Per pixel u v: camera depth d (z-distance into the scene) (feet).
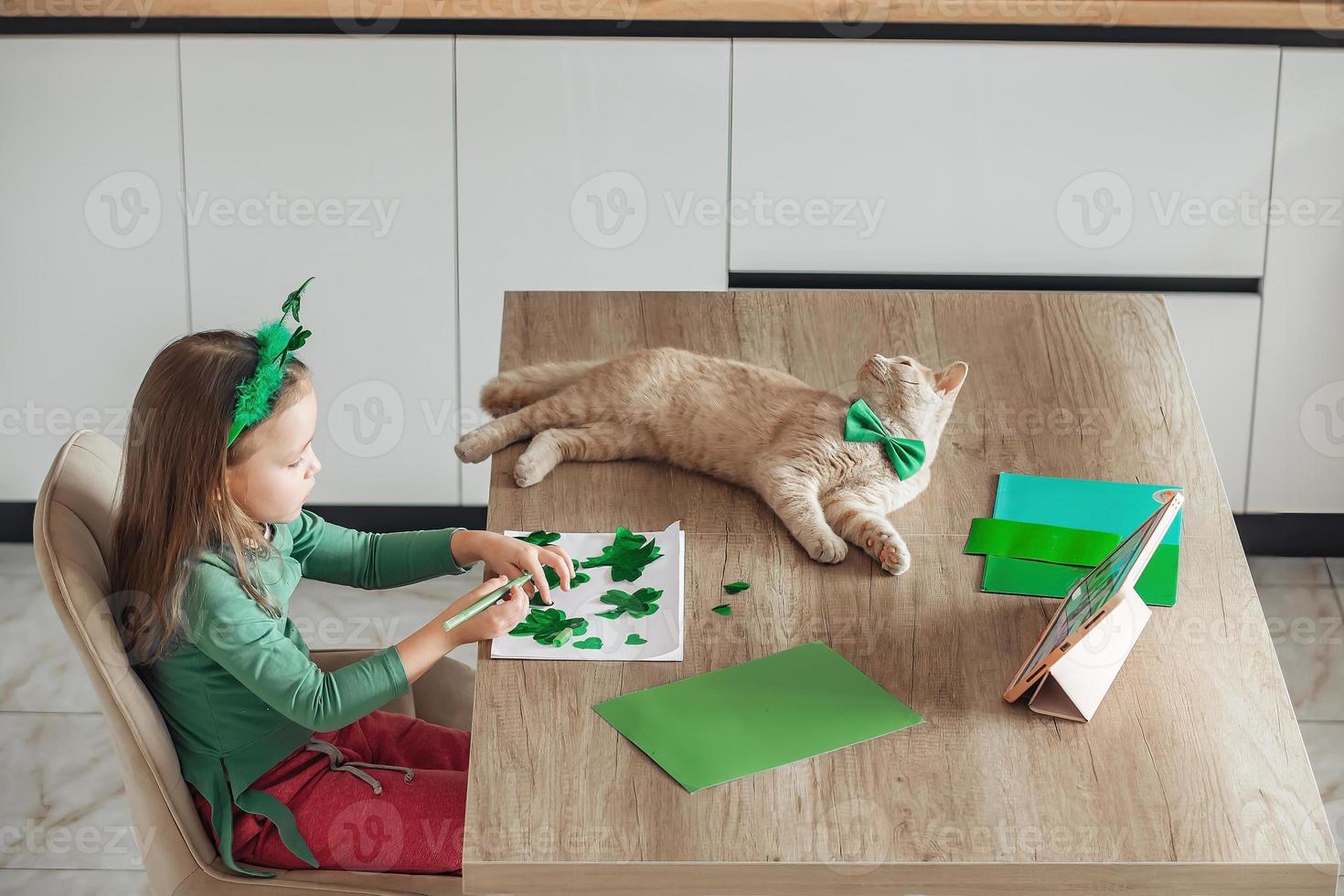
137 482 4.91
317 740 5.28
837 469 5.58
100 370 9.87
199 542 4.88
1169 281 9.75
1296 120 9.18
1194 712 4.57
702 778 4.26
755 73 9.15
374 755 5.48
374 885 4.88
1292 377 9.85
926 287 9.82
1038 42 9.08
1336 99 9.11
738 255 9.68
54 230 9.49
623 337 6.72
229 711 5.06
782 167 9.41
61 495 4.86
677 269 9.72
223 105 9.21
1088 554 5.31
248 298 9.71
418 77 9.17
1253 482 10.16
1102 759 4.38
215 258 9.60
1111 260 9.62
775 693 4.64
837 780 4.27
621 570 5.25
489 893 4.04
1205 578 5.22
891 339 6.69
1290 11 8.89
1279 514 10.30
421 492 10.32
